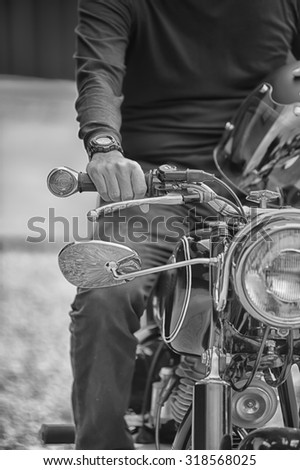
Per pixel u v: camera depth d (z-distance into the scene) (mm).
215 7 3531
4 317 7148
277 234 2266
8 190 10477
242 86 3623
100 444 2986
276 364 2551
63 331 6934
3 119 12023
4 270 8414
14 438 4688
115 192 2605
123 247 2398
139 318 3098
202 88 3600
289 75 3244
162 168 2512
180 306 2656
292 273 2264
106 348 2980
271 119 3197
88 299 3004
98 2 3480
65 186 2537
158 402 3291
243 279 2279
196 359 2969
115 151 2818
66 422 5008
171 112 3604
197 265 2650
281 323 2279
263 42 3592
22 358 6227
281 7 3615
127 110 3650
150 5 3525
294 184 3117
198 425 2387
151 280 3262
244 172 3256
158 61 3568
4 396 5422
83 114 3182
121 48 3473
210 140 3592
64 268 2428
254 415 2742
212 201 2545
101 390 2965
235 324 2463
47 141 11805
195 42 3566
